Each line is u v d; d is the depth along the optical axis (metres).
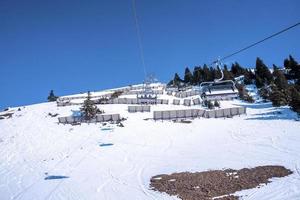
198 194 24.81
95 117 64.25
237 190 24.94
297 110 55.56
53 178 34.19
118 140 49.34
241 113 62.59
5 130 65.19
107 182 31.02
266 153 36.00
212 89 31.58
